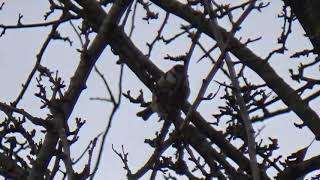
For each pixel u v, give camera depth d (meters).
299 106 7.82
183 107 7.88
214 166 7.81
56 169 5.62
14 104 7.29
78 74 6.87
